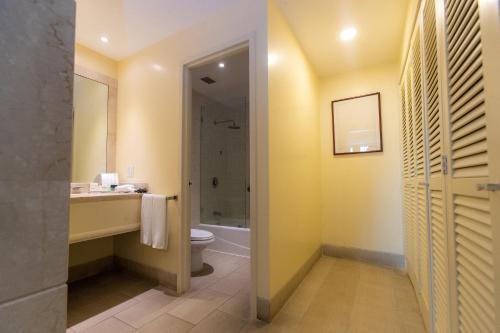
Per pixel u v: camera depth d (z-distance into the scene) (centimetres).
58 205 40
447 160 105
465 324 88
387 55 264
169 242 213
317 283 222
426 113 142
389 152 274
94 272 241
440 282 118
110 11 192
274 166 178
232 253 318
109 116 255
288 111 207
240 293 204
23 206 36
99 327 158
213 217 399
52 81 40
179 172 209
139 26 210
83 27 211
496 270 68
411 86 191
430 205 138
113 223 195
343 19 208
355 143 293
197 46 204
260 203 169
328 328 157
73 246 228
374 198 280
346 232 293
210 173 398
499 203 66
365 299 193
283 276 188
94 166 242
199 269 253
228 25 188
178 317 169
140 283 221
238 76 319
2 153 34
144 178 233
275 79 183
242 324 161
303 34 227
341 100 302
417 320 165
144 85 240
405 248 253
